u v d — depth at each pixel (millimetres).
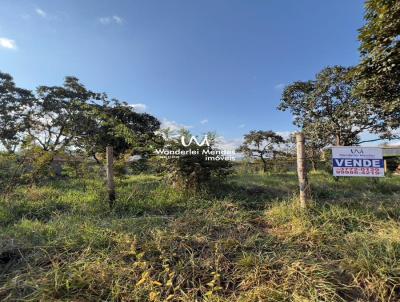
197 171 5457
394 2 3916
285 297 2150
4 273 2598
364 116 8023
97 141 11586
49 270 2578
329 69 8422
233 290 2330
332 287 2262
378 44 4230
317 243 3068
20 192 5461
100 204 4703
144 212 4484
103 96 16234
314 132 9172
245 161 11555
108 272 2488
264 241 3156
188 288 2336
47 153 6039
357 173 4461
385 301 2156
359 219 3693
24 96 14531
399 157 11336
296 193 5316
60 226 3643
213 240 3197
